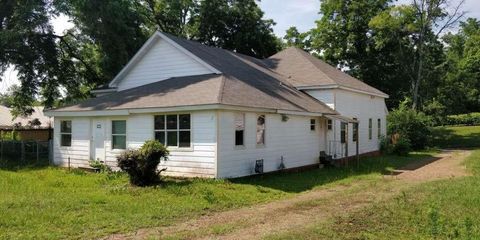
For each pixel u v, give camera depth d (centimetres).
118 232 927
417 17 4447
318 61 3183
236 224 1012
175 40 2347
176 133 1748
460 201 1203
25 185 1516
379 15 4381
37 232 905
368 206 1195
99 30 3000
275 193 1452
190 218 1074
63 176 1780
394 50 4672
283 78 2770
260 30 4553
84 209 1123
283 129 2038
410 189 1479
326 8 4769
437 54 4828
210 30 4500
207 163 1653
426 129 3881
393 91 4834
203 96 1723
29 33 2816
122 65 3122
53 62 3180
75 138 2114
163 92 1966
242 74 2348
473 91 5634
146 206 1173
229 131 1692
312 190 1548
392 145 3309
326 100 2592
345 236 881
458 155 3155
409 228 939
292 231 929
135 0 3834
